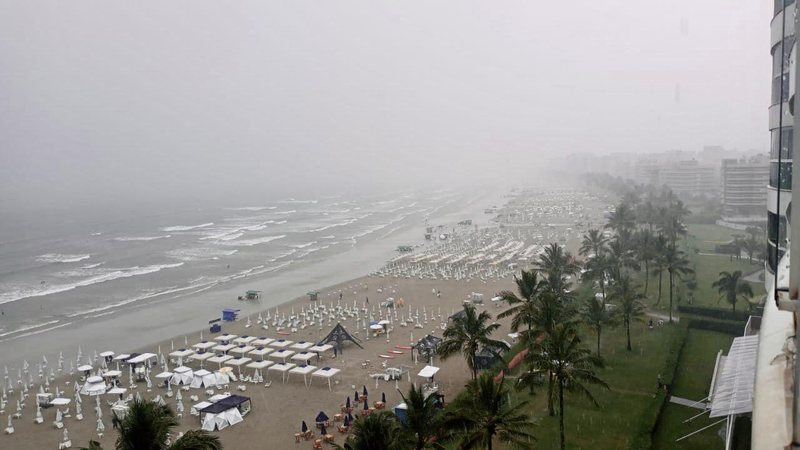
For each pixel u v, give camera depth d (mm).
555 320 61125
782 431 12602
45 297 138125
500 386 40625
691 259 137500
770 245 45344
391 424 35531
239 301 127250
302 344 86812
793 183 12570
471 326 57969
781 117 40219
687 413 57219
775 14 44500
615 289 84312
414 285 136000
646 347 76750
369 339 93188
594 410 58219
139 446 32812
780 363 16391
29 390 76125
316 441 56406
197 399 69500
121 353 91375
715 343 79438
